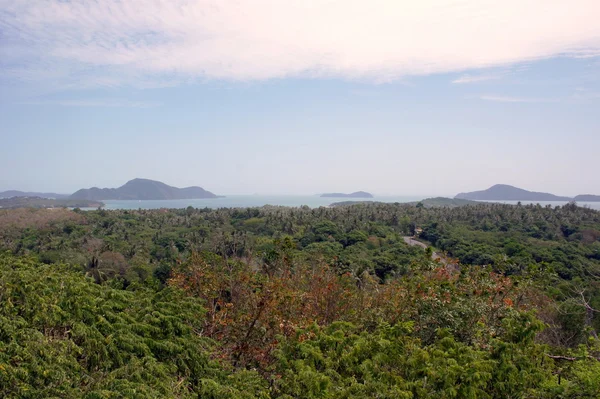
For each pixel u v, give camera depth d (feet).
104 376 33.40
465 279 47.83
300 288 65.82
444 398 30.30
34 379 30.25
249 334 51.72
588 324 62.44
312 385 31.73
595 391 30.83
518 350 34.68
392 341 36.63
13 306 37.42
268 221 254.06
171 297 54.03
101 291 47.26
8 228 227.61
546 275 48.65
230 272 67.82
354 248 181.57
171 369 37.99
